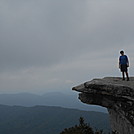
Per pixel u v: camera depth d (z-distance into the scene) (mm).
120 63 19938
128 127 16656
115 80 19500
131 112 15875
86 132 21422
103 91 17078
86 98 18828
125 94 16031
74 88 19594
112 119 20484
